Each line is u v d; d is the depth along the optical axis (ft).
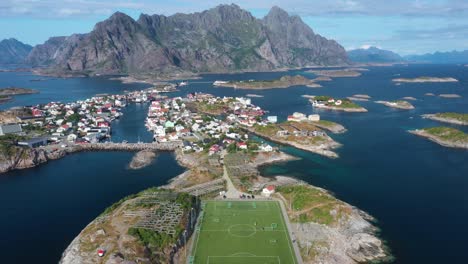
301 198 547.08
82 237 439.63
